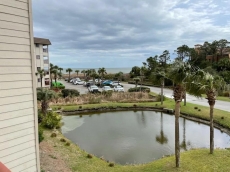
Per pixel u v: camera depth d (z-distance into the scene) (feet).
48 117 40.60
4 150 9.30
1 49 9.07
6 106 9.34
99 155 28.58
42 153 25.02
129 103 67.67
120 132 39.96
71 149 28.25
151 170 21.33
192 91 22.99
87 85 120.67
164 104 63.98
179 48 133.18
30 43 10.40
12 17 9.46
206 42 143.95
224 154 24.86
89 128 43.09
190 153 25.70
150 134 38.50
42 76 98.89
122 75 154.10
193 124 45.16
